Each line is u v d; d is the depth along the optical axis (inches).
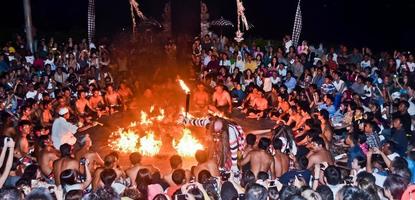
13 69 766.5
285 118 669.3
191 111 748.6
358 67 825.5
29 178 370.6
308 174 387.5
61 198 319.9
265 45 993.5
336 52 951.6
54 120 598.9
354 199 275.7
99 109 738.2
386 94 698.2
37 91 698.8
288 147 487.2
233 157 493.4
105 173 364.2
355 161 389.7
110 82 786.8
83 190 355.9
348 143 510.9
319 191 304.3
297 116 620.4
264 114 729.6
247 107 751.7
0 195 282.4
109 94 754.2
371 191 297.0
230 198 340.8
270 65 864.3
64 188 358.3
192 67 941.2
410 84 695.7
